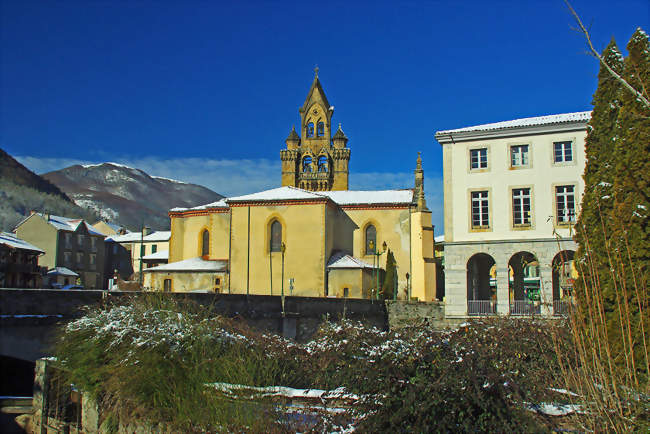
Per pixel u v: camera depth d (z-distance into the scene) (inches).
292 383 624.7
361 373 442.6
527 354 573.9
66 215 7490.2
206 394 495.8
